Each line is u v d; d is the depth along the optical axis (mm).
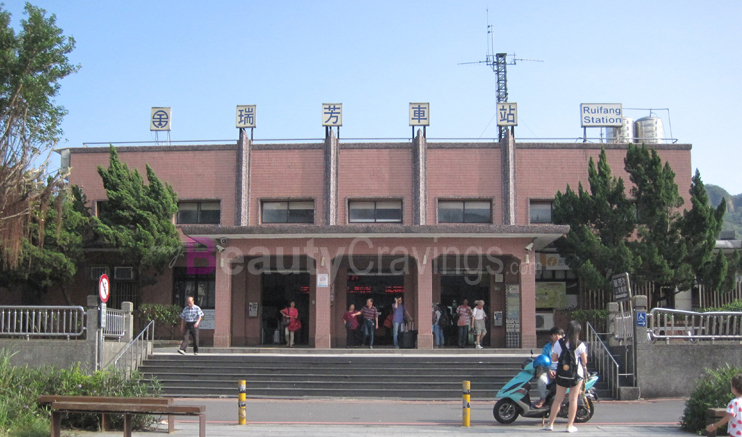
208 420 13172
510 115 27141
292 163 27203
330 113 27250
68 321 18656
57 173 19016
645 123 33938
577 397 11547
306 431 11625
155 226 24734
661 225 23453
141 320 25078
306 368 18484
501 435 11141
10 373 12961
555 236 22547
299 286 26953
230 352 20922
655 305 24203
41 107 20406
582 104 28719
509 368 18391
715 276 23234
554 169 26969
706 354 16641
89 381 12570
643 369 16500
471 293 26578
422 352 20953
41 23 20719
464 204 26891
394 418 13477
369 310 23547
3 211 16781
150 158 27719
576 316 23781
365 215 26906
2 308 17859
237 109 27516
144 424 11758
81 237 24703
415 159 26812
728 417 8203
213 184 27359
